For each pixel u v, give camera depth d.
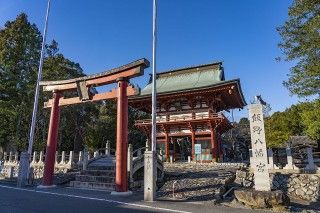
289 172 18.16
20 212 8.57
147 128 36.81
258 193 11.38
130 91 14.99
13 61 39.03
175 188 15.26
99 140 46.72
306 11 17.45
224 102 37.09
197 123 33.22
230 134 55.78
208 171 20.97
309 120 18.25
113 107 52.81
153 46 15.68
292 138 36.62
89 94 16.81
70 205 10.12
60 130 46.91
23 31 41.59
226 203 11.91
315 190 16.28
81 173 19.00
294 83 17.22
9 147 39.81
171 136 35.12
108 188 16.00
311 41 16.80
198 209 10.00
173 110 36.03
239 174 17.66
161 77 41.31
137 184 17.14
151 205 10.64
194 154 32.31
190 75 38.66
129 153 16.94
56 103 18.33
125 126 14.70
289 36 17.88
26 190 15.07
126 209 9.60
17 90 37.53
